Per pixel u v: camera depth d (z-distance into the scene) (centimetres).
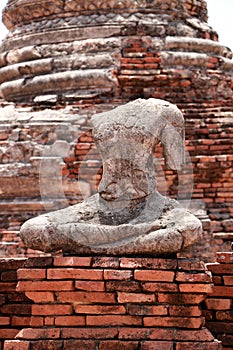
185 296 686
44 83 1767
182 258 706
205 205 1551
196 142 1596
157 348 676
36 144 1577
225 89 1798
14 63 1883
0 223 1537
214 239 1440
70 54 1805
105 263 698
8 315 789
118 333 684
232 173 1565
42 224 718
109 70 1744
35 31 1866
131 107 752
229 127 1614
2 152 1584
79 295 695
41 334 691
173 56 1767
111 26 1802
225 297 770
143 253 701
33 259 709
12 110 1669
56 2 1842
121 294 690
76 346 684
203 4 1931
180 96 1755
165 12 1845
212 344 674
